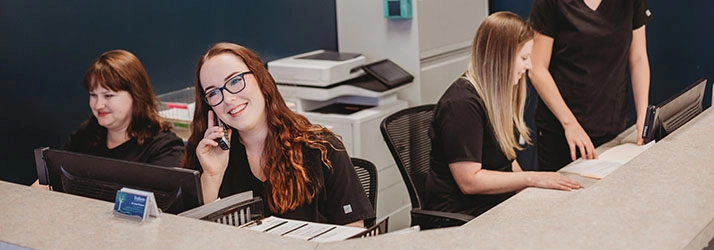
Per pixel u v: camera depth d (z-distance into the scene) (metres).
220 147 2.28
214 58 2.22
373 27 4.66
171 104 3.90
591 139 3.48
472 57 2.79
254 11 4.48
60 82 3.64
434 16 4.60
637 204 1.69
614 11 3.32
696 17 4.39
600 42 3.33
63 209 1.83
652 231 1.53
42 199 1.91
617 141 3.28
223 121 2.24
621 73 3.45
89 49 3.73
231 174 2.35
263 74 2.26
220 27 4.32
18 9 3.42
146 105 2.88
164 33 4.04
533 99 4.90
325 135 2.36
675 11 4.44
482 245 1.48
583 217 1.62
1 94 3.40
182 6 4.11
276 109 2.28
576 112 3.46
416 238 1.52
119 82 2.79
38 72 3.54
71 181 2.11
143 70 2.87
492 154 2.84
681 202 1.69
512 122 2.83
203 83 2.23
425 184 2.98
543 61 3.39
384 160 4.41
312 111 4.48
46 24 3.54
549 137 3.49
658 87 4.59
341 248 1.50
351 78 4.45
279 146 2.28
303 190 2.27
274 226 1.91
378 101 4.43
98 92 2.80
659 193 1.76
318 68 4.29
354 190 2.36
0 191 1.98
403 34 4.55
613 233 1.52
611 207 1.67
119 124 2.84
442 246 1.48
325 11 4.82
